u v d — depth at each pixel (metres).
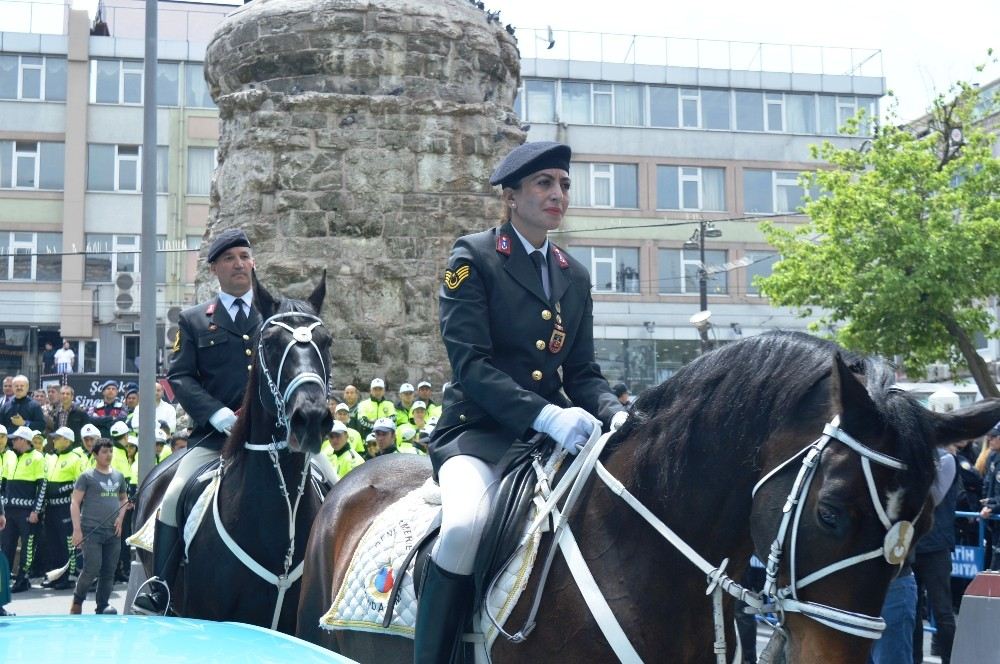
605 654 3.46
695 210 42.53
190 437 6.84
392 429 11.95
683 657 3.50
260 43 12.90
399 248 12.72
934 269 22.41
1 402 17.19
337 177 12.66
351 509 5.11
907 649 7.16
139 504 7.38
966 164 24.03
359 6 12.73
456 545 3.78
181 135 39.19
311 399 5.46
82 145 39.06
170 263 38.88
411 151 12.81
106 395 18.89
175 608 6.30
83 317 38.78
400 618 4.18
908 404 3.14
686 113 42.88
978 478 10.38
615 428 3.82
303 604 5.22
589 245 41.62
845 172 25.20
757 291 42.50
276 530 5.87
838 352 3.33
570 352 4.28
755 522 3.32
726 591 3.49
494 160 13.12
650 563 3.53
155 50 12.55
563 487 3.74
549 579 3.65
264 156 12.66
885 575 3.05
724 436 3.47
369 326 12.62
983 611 6.21
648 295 41.81
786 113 43.72
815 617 3.09
